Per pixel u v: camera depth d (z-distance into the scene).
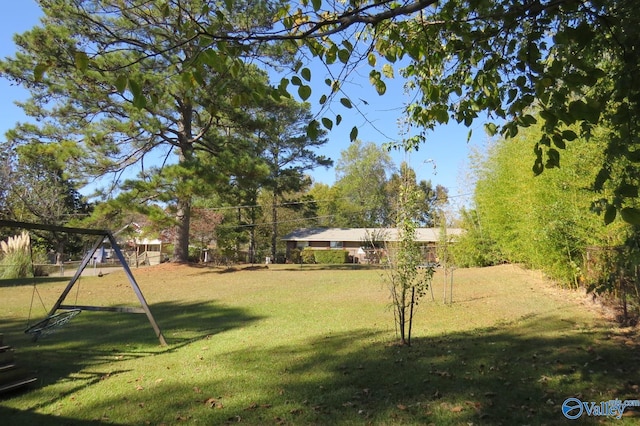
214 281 17.06
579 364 5.20
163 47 13.48
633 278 6.80
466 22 3.46
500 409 4.07
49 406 4.69
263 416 4.16
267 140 23.27
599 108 2.62
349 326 8.20
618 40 2.81
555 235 9.95
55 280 18.38
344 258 38.66
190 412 4.35
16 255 20.52
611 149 2.85
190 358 6.49
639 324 6.91
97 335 8.45
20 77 16.55
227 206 34.34
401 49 3.63
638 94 2.66
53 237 32.09
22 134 17.66
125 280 17.75
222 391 4.92
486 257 20.47
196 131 22.53
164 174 17.50
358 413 4.13
